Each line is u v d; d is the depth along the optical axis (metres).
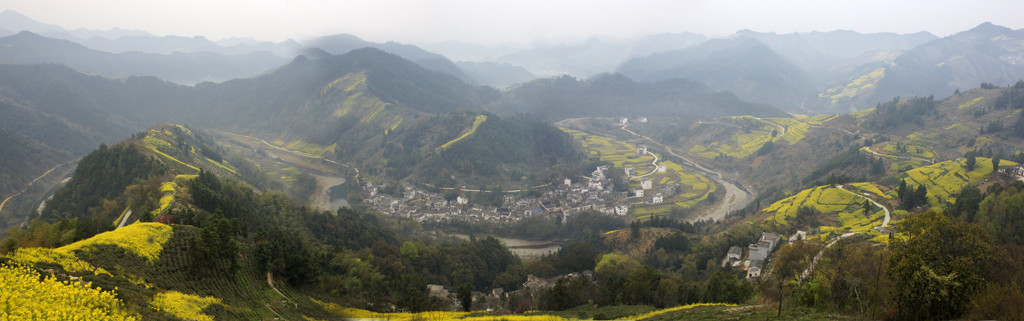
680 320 69.25
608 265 142.88
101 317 42.38
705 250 157.50
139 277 59.47
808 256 87.44
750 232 164.00
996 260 47.47
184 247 76.56
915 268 48.00
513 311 103.56
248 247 97.25
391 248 143.88
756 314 63.34
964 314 46.81
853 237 141.50
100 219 126.06
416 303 98.06
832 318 54.75
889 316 51.78
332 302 93.31
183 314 53.34
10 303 39.06
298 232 142.62
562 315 93.69
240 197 155.12
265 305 74.81
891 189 188.00
